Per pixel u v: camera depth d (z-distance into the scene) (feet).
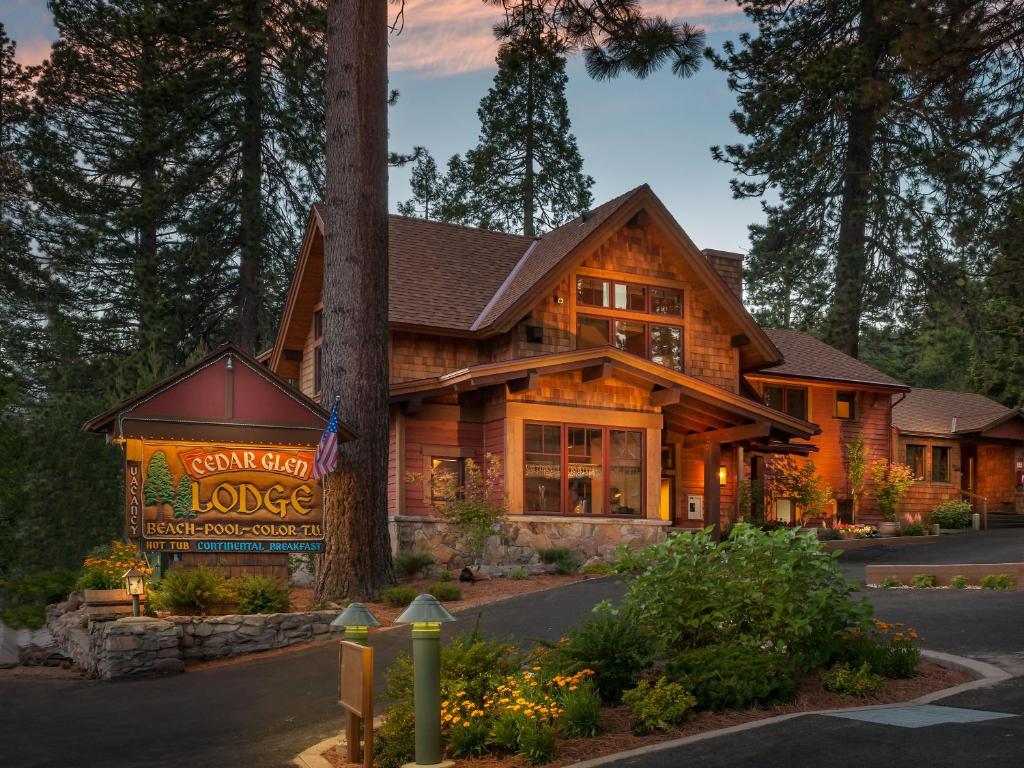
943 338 193.77
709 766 21.79
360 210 62.34
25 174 131.85
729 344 95.04
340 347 61.77
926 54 45.57
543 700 27.09
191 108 118.01
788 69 104.53
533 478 76.18
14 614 66.59
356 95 62.69
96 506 77.71
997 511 127.85
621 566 33.47
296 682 41.27
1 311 138.00
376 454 61.62
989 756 20.63
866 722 24.20
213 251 122.72
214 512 58.80
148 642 47.91
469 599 60.54
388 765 25.64
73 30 130.31
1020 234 67.21
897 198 138.82
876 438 117.29
